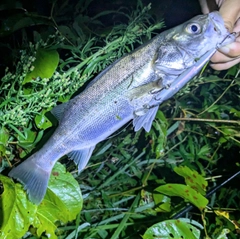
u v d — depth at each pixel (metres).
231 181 0.74
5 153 0.57
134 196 0.69
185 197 0.57
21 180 0.52
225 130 0.72
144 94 0.52
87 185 0.70
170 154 0.74
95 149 0.69
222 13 0.55
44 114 0.57
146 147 0.73
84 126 0.53
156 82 0.51
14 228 0.52
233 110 0.71
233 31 0.56
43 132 0.60
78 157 0.54
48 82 0.58
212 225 0.64
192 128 0.77
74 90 0.58
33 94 0.53
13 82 0.54
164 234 0.55
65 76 0.55
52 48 0.59
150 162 0.73
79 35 0.64
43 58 0.55
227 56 0.56
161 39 0.51
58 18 0.75
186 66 0.51
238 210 0.68
